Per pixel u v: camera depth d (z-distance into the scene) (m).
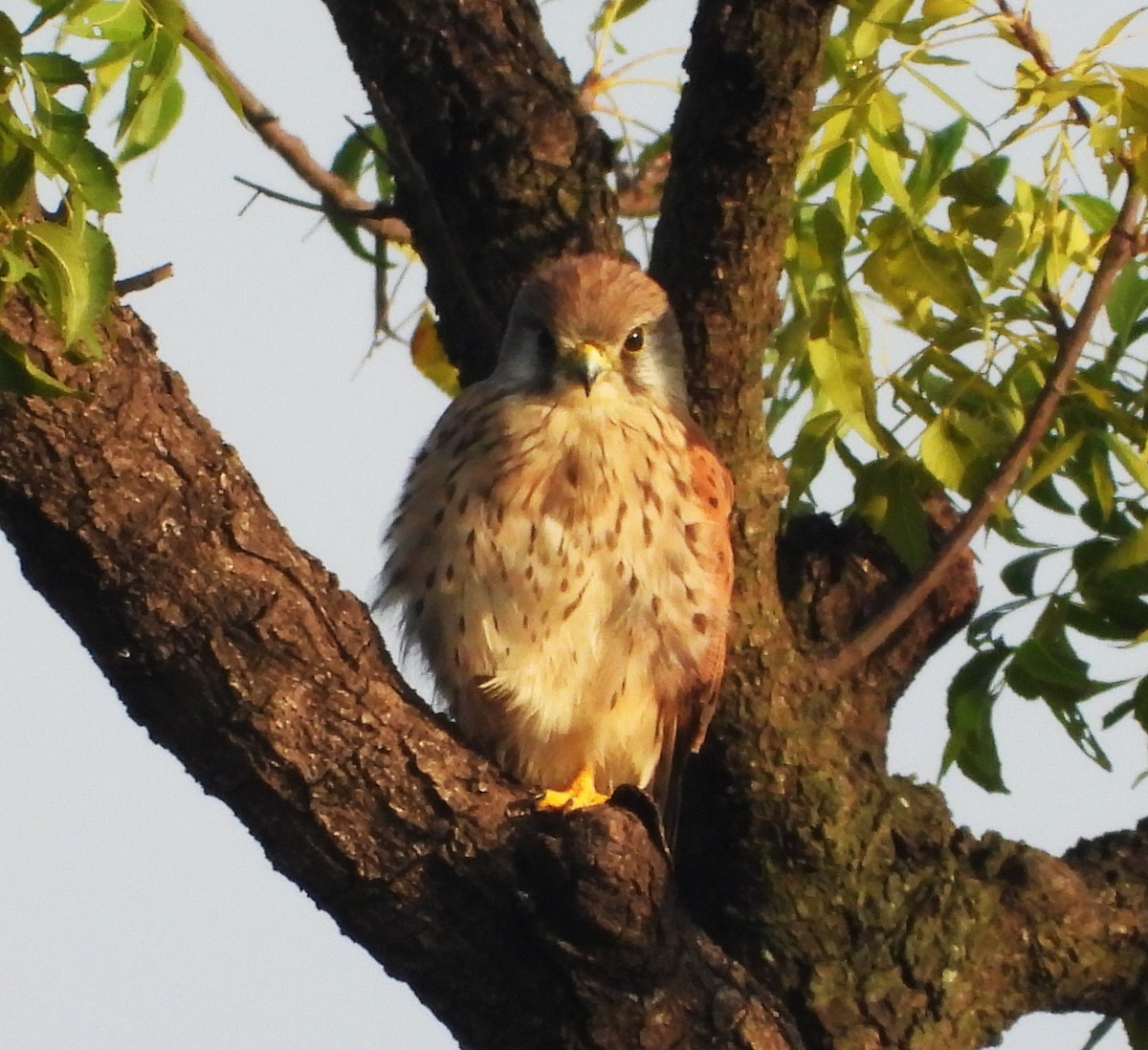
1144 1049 10.68
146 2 7.50
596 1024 8.34
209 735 8.09
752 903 10.36
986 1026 10.40
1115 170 9.38
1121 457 9.87
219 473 7.96
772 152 9.74
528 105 11.27
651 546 10.21
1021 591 10.18
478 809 8.29
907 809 10.48
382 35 11.32
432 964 8.40
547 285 10.66
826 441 10.25
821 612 10.77
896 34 9.54
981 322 10.06
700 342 10.40
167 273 7.80
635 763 10.54
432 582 10.34
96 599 7.86
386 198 12.50
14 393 6.95
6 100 6.58
